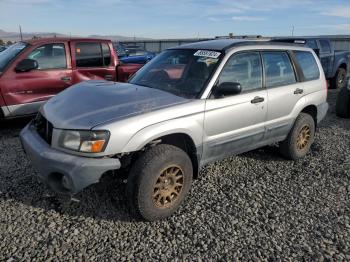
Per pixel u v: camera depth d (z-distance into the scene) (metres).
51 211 3.50
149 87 3.98
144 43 37.97
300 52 5.08
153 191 3.27
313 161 5.16
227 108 3.84
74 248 2.97
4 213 3.44
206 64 3.96
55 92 6.63
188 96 3.68
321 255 3.00
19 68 6.10
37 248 2.94
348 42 20.23
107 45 7.40
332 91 11.94
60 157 3.02
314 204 3.88
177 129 3.37
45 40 6.54
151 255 2.92
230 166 4.85
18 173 4.34
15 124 6.67
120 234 3.19
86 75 7.05
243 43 4.29
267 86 4.43
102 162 2.98
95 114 3.17
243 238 3.20
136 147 3.11
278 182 4.41
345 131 6.84
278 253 3.01
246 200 3.90
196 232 3.26
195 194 3.99
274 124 4.54
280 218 3.56
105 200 3.74
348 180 4.53
